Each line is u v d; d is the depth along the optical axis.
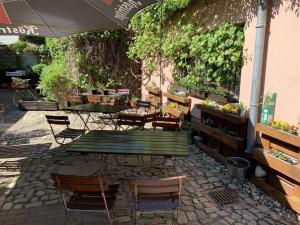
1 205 3.53
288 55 3.88
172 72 7.70
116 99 8.56
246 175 4.35
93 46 10.10
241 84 4.91
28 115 8.85
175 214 3.36
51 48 12.41
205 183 4.21
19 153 5.39
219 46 5.27
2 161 5.00
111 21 4.57
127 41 10.35
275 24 4.07
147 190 2.59
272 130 3.78
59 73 9.87
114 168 4.74
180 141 3.94
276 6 4.03
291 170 3.44
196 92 6.62
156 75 9.02
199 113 6.45
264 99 4.16
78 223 3.17
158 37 8.10
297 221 3.27
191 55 6.45
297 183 3.49
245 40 4.75
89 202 2.87
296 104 3.79
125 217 3.31
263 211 3.47
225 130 4.93
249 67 4.69
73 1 3.92
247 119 4.48
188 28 6.38
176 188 2.60
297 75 3.75
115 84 10.50
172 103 7.68
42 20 4.69
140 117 5.29
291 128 3.68
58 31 5.31
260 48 4.17
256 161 4.25
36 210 3.43
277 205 3.60
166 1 6.62
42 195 3.78
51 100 9.94
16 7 4.20
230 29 4.98
